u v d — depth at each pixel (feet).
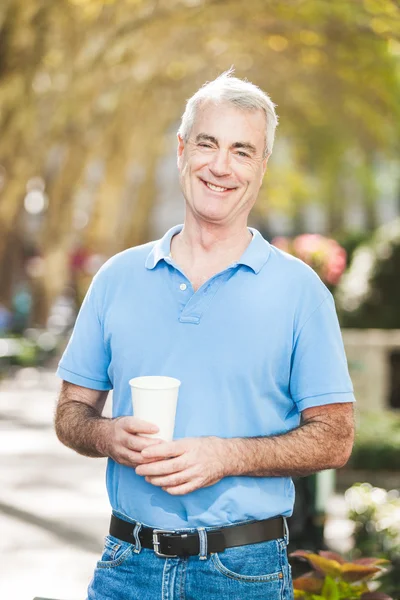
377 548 21.58
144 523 10.11
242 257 10.25
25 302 106.93
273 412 10.23
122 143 98.37
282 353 10.16
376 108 85.66
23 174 73.15
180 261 10.69
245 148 10.25
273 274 10.27
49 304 91.76
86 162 86.58
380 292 44.83
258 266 10.23
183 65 87.76
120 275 10.70
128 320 10.43
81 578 24.38
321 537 21.91
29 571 24.85
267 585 9.96
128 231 123.65
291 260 10.46
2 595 22.79
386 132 93.15
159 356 10.23
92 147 85.40
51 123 68.95
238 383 10.06
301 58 76.59
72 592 23.16
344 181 131.44
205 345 10.11
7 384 69.36
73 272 110.11
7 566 25.23
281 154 126.52
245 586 9.85
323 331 10.25
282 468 9.89
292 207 138.10
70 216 89.56
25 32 56.65
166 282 10.44
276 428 10.26
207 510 9.95
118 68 74.69
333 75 81.25
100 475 36.81
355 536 22.30
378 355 41.45
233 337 10.08
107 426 9.95
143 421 9.39
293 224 150.61
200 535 9.87
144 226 126.41
